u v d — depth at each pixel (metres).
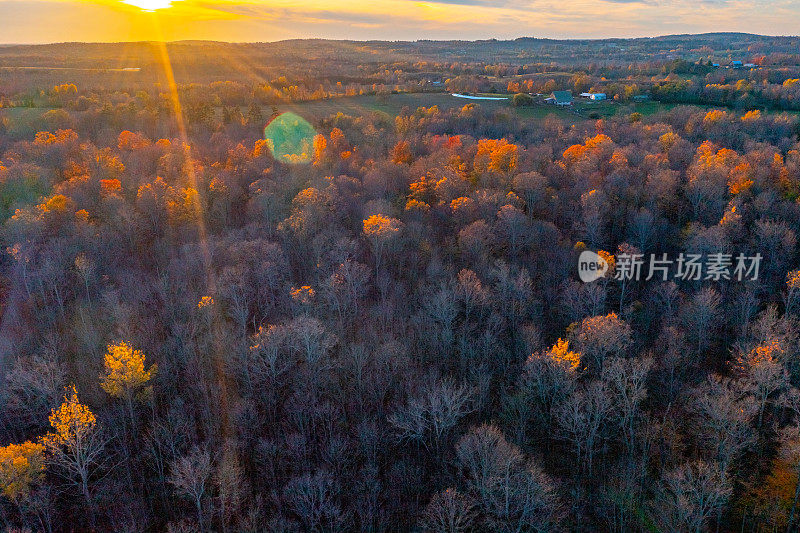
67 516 50.84
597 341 60.06
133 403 58.69
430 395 54.81
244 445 54.81
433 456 56.47
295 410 56.72
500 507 43.69
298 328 59.53
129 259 87.62
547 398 61.09
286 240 87.81
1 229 82.69
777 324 65.25
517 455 46.25
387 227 81.31
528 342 65.94
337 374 63.19
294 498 48.69
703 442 54.69
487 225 85.81
